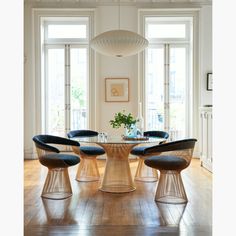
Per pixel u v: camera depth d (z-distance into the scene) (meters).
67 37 6.64
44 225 2.73
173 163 3.32
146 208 3.23
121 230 2.62
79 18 6.49
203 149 5.65
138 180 4.61
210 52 6.39
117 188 3.99
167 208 3.23
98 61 6.45
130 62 6.45
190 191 3.95
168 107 6.65
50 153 3.64
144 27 6.40
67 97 6.66
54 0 6.38
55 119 6.72
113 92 6.45
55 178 3.77
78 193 3.85
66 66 6.64
